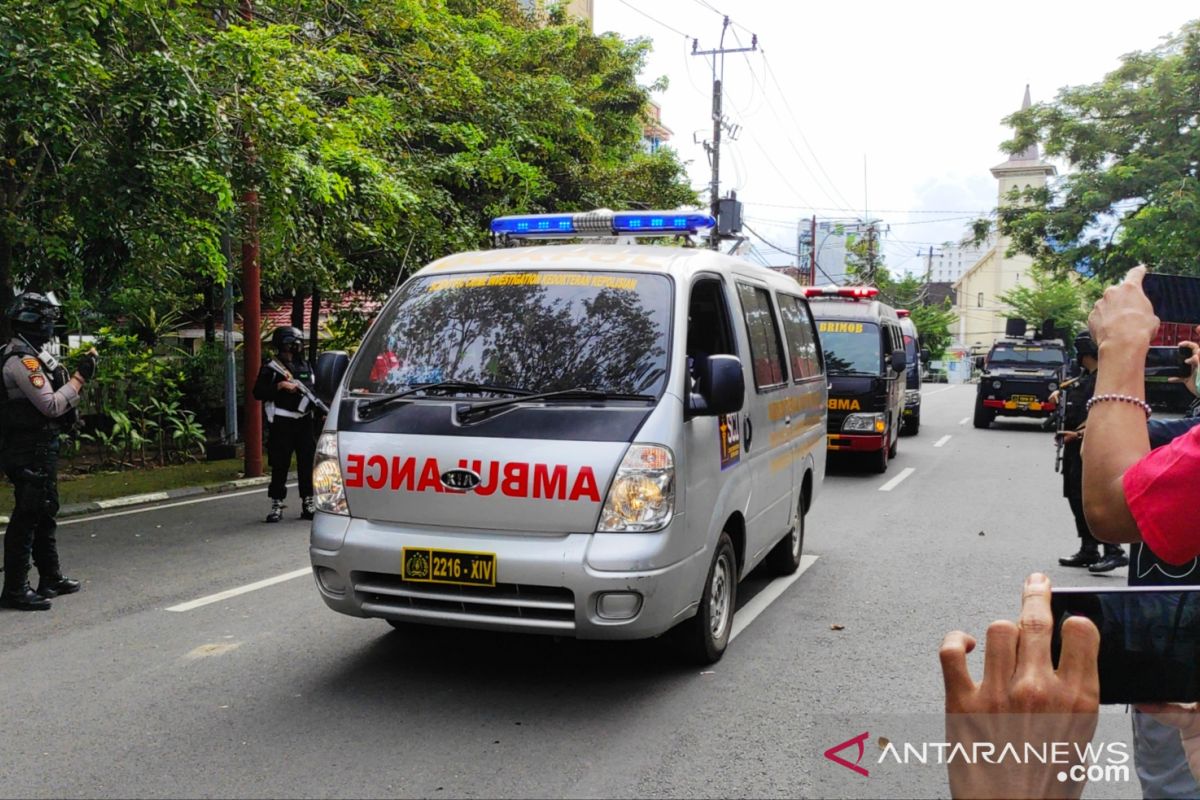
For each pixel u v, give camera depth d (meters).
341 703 4.57
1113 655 1.39
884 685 4.86
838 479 13.23
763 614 6.25
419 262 15.27
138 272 12.20
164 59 8.56
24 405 6.34
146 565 7.69
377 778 3.75
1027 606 1.30
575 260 5.35
